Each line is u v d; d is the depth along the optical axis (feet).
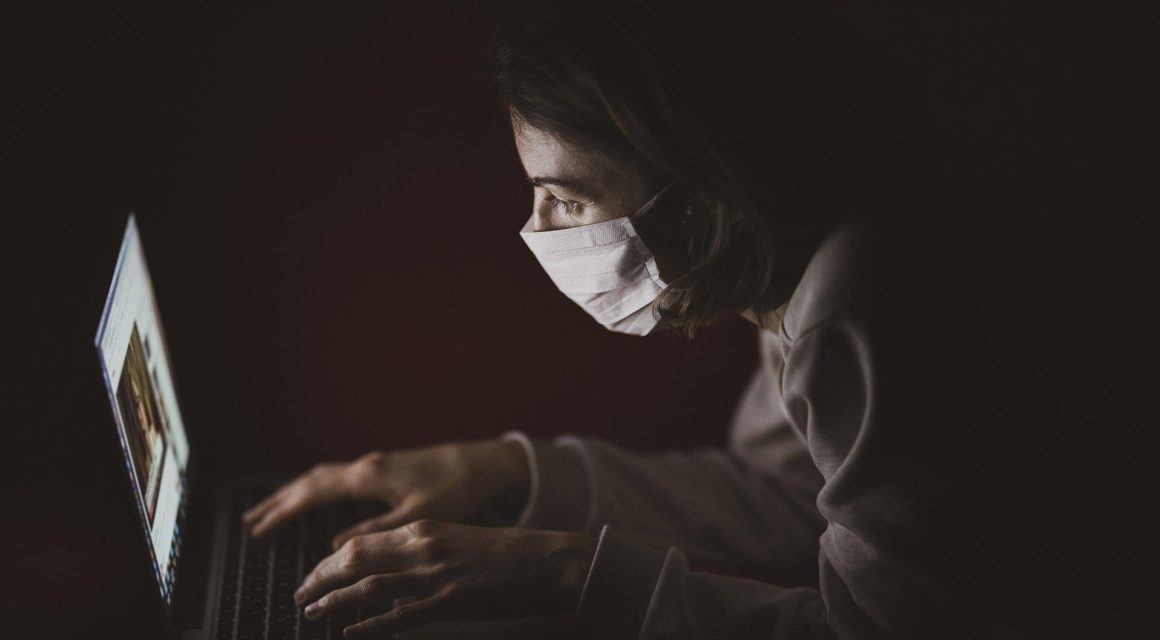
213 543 3.21
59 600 3.44
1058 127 4.65
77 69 3.48
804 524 3.70
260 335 4.10
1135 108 4.64
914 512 2.33
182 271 3.91
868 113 2.39
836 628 2.55
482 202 4.12
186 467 3.39
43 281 3.43
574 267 2.66
